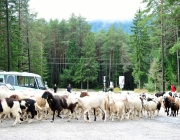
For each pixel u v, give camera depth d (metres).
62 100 15.83
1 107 13.12
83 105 15.59
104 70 80.06
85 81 72.88
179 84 42.56
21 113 14.96
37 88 24.42
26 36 48.84
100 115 16.53
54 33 82.19
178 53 45.59
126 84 81.56
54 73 79.81
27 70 54.59
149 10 35.00
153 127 14.54
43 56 71.00
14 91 17.34
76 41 79.75
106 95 17.53
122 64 78.31
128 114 17.31
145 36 60.38
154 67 46.97
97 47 84.94
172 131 13.51
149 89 48.03
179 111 22.25
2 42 39.94
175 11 21.89
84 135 11.84
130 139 11.28
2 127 13.23
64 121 15.69
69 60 74.75
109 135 12.00
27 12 48.03
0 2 40.44
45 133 12.05
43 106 15.77
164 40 40.97
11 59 40.53
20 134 11.66
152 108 18.11
